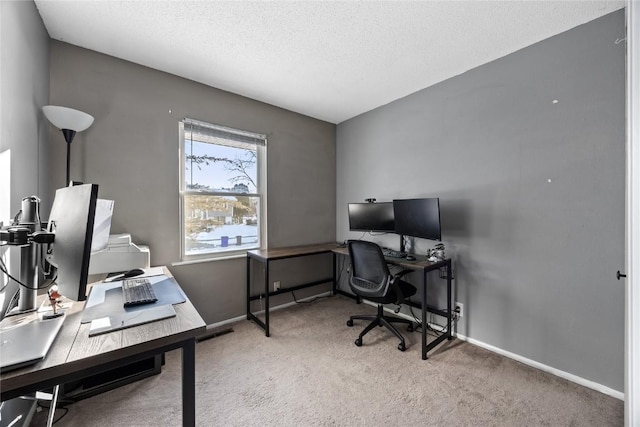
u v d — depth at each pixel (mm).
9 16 1253
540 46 1978
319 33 1879
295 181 3377
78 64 2020
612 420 1508
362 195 3439
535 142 2010
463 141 2438
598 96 1743
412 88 2744
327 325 2746
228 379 1873
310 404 1642
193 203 2627
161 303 1264
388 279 2293
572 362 1854
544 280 1978
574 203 1845
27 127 1484
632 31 1149
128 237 1897
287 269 3312
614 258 1700
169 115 2420
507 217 2160
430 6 1625
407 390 1765
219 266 2723
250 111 2959
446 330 2537
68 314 1113
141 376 1854
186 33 1878
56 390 1345
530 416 1542
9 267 1237
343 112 3393
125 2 1589
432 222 2342
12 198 1285
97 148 2092
